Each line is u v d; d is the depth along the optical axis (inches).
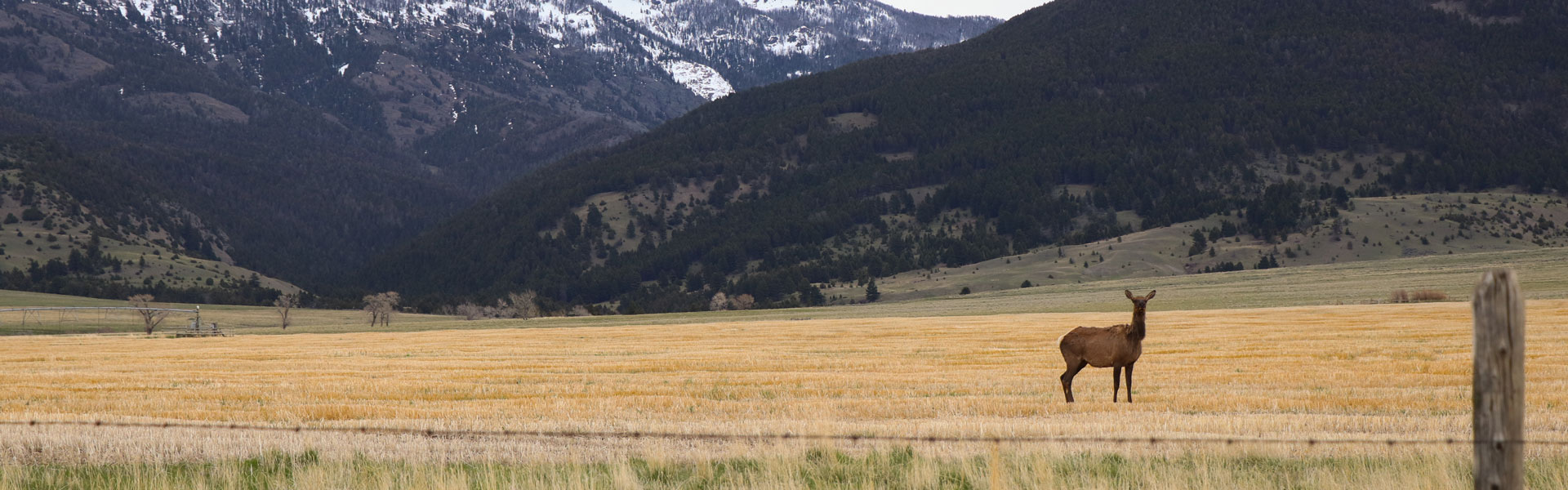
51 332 5964.6
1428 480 554.9
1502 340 332.8
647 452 679.1
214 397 1283.2
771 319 4950.8
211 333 4446.4
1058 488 570.3
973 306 5816.9
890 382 1320.1
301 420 984.9
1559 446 675.4
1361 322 2888.8
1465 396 1029.8
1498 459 332.8
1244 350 1859.0
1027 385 1253.1
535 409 1051.9
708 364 1744.6
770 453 657.0
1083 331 1012.5
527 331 3870.6
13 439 722.8
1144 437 724.0
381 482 597.0
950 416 943.7
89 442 725.9
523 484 592.7
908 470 614.2
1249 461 642.8
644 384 1384.1
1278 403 989.2
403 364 1895.9
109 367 1951.3
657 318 5403.5
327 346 2805.1
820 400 1092.5
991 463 598.2
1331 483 567.5
